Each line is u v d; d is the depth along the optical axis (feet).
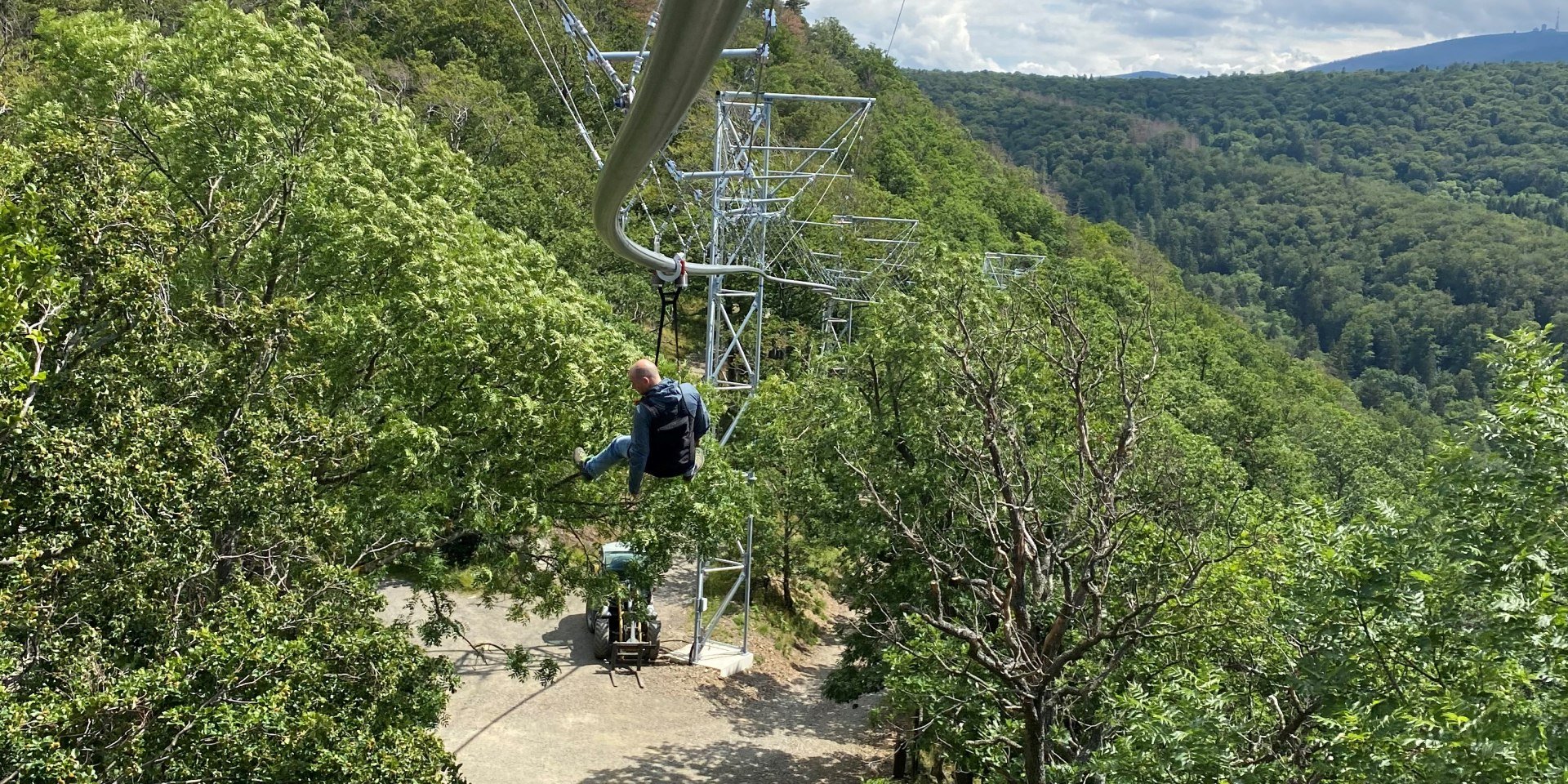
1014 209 427.33
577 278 156.87
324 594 44.27
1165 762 37.04
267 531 43.06
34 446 33.60
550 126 243.81
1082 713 53.98
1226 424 188.65
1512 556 33.76
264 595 40.01
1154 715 37.45
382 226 63.26
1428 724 29.89
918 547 48.11
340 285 66.59
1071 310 58.23
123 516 34.68
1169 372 192.75
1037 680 43.86
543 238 159.53
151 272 41.19
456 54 253.65
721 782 79.36
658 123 13.46
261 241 67.31
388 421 57.16
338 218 63.72
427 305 61.26
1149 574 53.67
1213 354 273.13
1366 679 37.40
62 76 77.30
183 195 68.64
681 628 108.99
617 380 68.18
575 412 64.95
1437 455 37.22
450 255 67.26
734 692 97.19
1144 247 576.61
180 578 38.45
